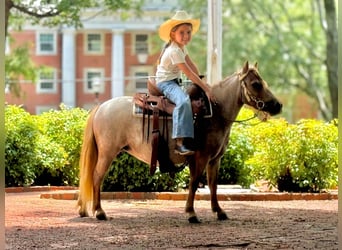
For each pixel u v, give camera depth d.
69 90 49.03
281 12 50.91
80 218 12.07
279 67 48.81
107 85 49.44
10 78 41.84
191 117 11.33
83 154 12.05
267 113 11.55
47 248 9.52
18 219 11.96
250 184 16.69
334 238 10.31
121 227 11.17
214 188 12.04
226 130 11.73
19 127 16.42
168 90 11.59
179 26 11.78
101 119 11.91
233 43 48.16
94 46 49.50
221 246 9.71
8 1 26.39
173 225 11.41
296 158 15.59
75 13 27.48
